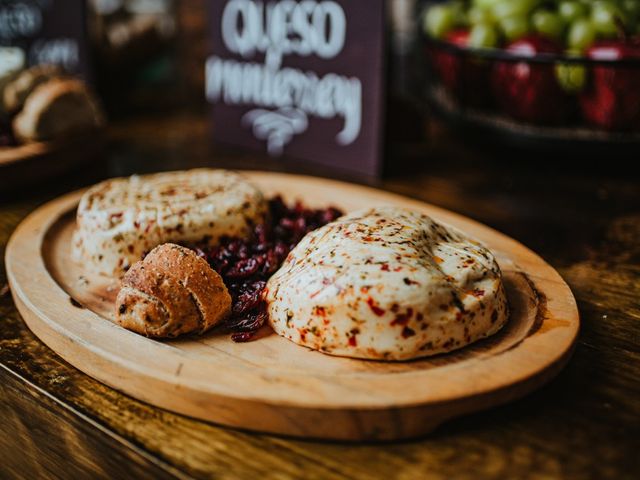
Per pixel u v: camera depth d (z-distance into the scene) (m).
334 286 0.44
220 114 0.87
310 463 0.38
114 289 0.53
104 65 0.99
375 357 0.43
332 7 0.73
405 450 0.39
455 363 0.43
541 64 0.69
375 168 0.75
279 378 0.41
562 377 0.43
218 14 0.83
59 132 0.76
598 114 0.70
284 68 0.79
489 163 0.80
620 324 0.49
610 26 0.67
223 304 0.47
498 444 0.39
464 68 0.75
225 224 0.55
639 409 0.41
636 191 0.71
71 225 0.63
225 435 0.40
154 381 0.41
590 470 0.37
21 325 0.51
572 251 0.59
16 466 0.49
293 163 0.80
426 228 0.49
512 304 0.48
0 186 0.71
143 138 0.91
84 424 0.42
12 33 0.95
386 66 0.72
